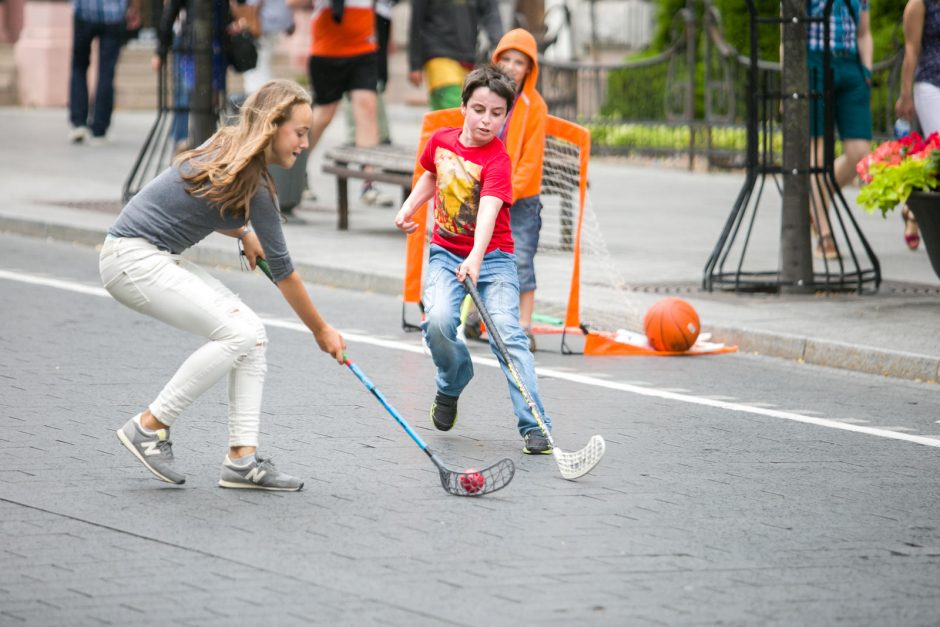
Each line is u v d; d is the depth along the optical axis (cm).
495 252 1549
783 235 2434
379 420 1639
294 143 1291
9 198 3322
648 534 1241
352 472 1420
